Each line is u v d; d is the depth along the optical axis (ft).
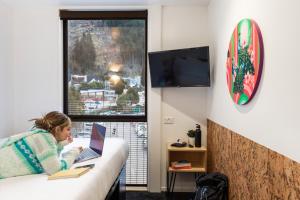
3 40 11.48
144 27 12.34
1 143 6.62
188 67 10.79
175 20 11.89
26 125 12.26
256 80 5.87
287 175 4.63
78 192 4.99
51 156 5.96
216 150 9.89
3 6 11.45
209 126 11.23
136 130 12.44
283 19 4.80
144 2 11.48
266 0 5.52
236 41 7.29
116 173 7.86
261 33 5.76
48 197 4.72
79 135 12.54
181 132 11.97
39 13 12.12
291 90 4.52
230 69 7.88
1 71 11.35
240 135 7.12
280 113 4.90
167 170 11.53
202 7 11.84
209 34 11.45
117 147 8.75
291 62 4.52
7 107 11.80
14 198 4.67
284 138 4.75
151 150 11.89
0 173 5.84
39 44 12.16
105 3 11.60
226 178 8.36
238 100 7.09
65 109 12.54
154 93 11.82
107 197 6.97
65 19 12.23
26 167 6.05
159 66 11.31
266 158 5.49
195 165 11.55
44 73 12.19
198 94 11.91
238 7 7.39
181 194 11.68
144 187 12.35
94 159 7.30
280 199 4.88
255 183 6.07
